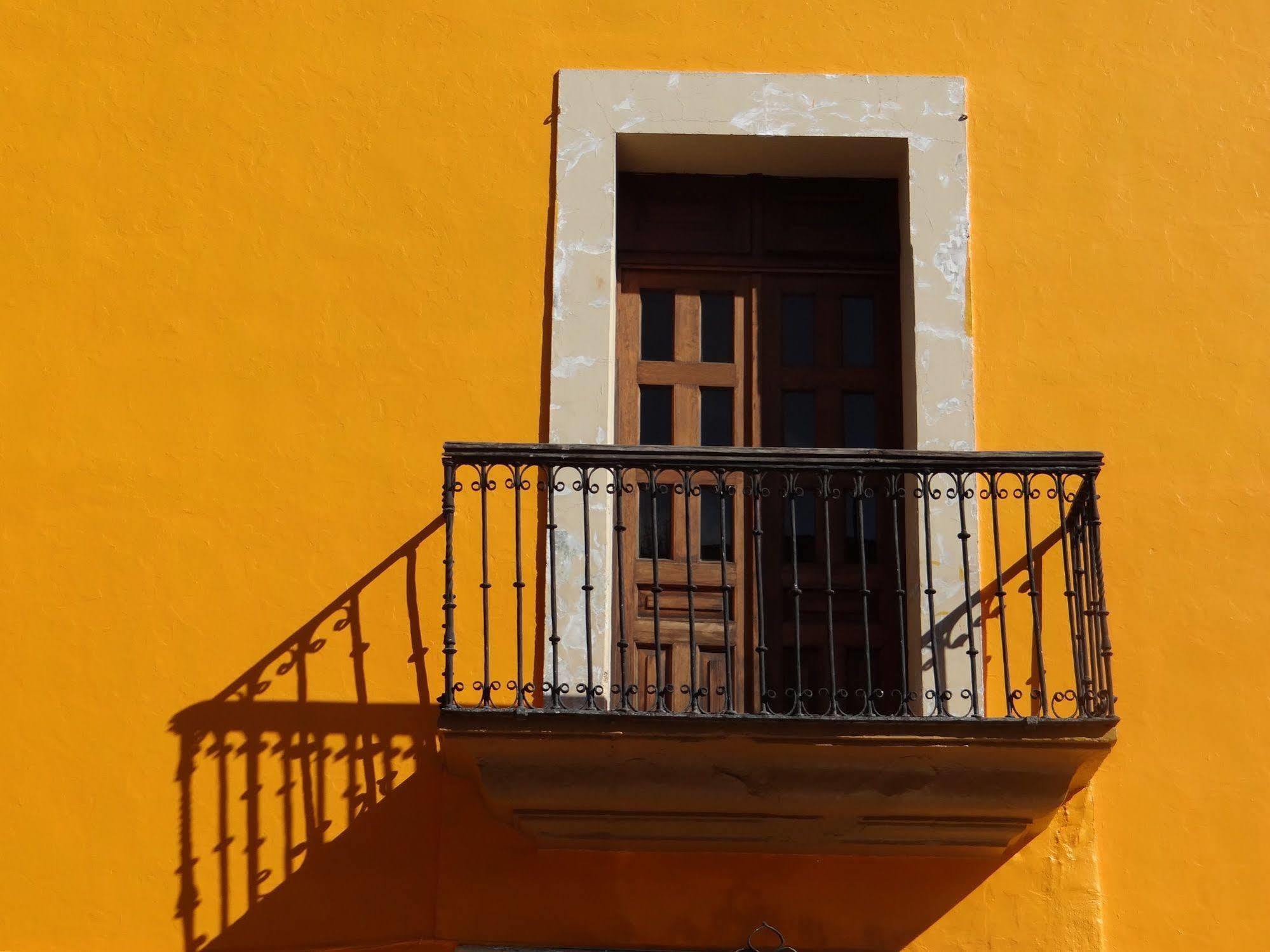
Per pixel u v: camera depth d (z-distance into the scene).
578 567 7.95
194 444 8.16
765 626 8.39
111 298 8.35
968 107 8.63
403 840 7.72
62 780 7.77
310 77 8.66
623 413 8.61
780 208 8.87
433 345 8.29
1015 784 7.42
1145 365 8.32
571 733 7.25
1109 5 8.80
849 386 8.68
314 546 8.05
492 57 8.68
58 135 8.58
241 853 7.70
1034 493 7.50
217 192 8.50
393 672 7.91
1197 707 7.91
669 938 7.62
